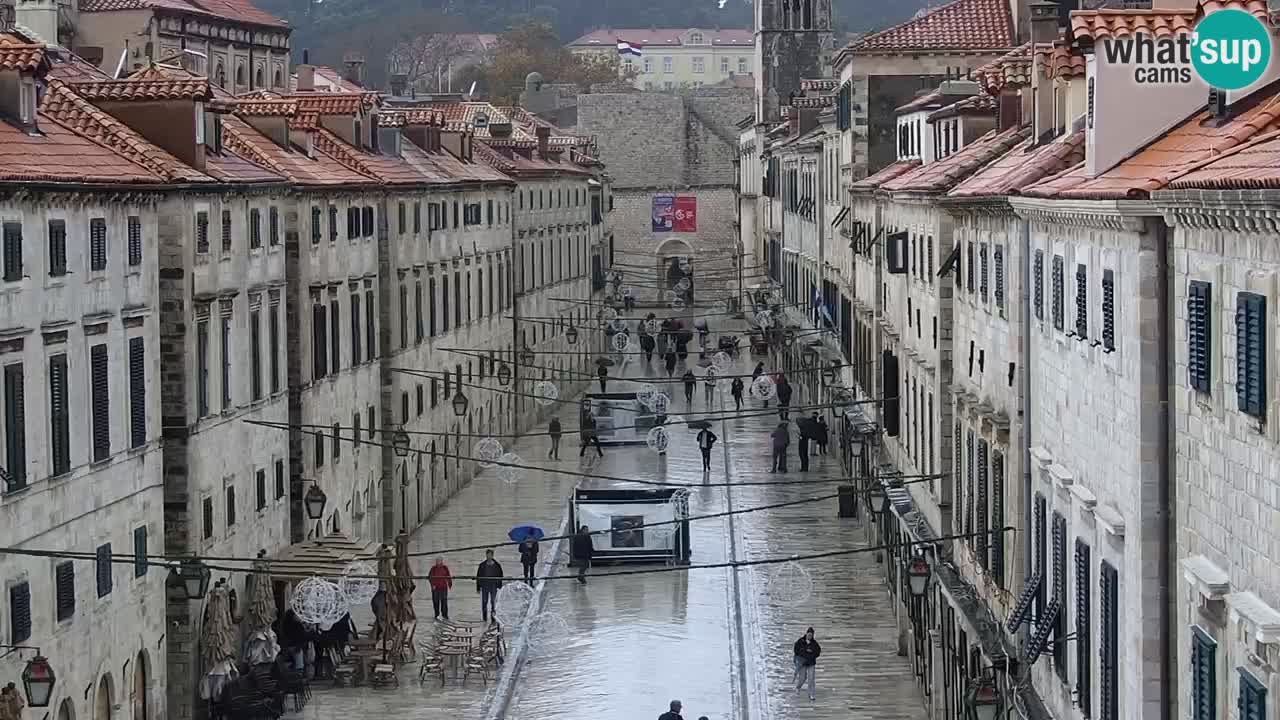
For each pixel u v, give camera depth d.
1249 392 31.75
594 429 140.50
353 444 99.38
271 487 83.38
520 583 84.88
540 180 168.62
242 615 77.00
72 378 59.31
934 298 75.06
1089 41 43.62
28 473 55.38
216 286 75.25
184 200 70.75
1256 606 31.30
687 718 73.00
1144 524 38.72
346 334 98.81
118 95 73.25
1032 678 52.31
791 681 78.00
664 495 101.81
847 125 122.06
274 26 176.12
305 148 98.94
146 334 66.62
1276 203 29.25
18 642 54.09
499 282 147.88
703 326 192.00
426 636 86.44
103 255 62.28
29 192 55.34
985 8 118.69
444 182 122.12
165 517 70.81
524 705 75.31
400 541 80.75
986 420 60.31
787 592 91.62
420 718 73.06
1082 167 47.66
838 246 133.50
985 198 56.69
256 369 81.31
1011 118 76.44
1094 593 43.78
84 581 60.03
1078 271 45.78
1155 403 38.59
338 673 78.50
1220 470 34.19
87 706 60.03
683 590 97.06
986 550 61.34
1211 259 34.69
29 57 62.03
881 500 74.75
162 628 68.38
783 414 138.12
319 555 78.25
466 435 109.56
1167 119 43.09
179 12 155.12
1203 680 34.47
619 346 189.50
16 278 54.69
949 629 68.12
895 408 92.44
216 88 99.75
